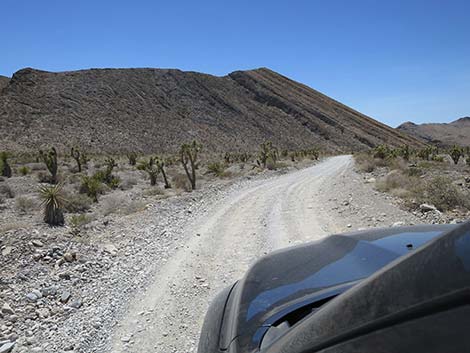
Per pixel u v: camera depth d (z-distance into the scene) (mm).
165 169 38250
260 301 2432
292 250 3342
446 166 25562
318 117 176750
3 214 14820
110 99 131625
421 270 1126
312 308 2244
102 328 5137
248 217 12383
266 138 143750
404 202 11766
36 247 8836
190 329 4961
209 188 21797
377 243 3119
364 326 1172
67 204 15523
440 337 955
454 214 10148
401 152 38906
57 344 4797
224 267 7367
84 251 8828
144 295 6195
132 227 11531
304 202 14805
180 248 8914
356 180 20594
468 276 1010
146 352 4484
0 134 95562
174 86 157250
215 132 135625
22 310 5910
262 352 1751
